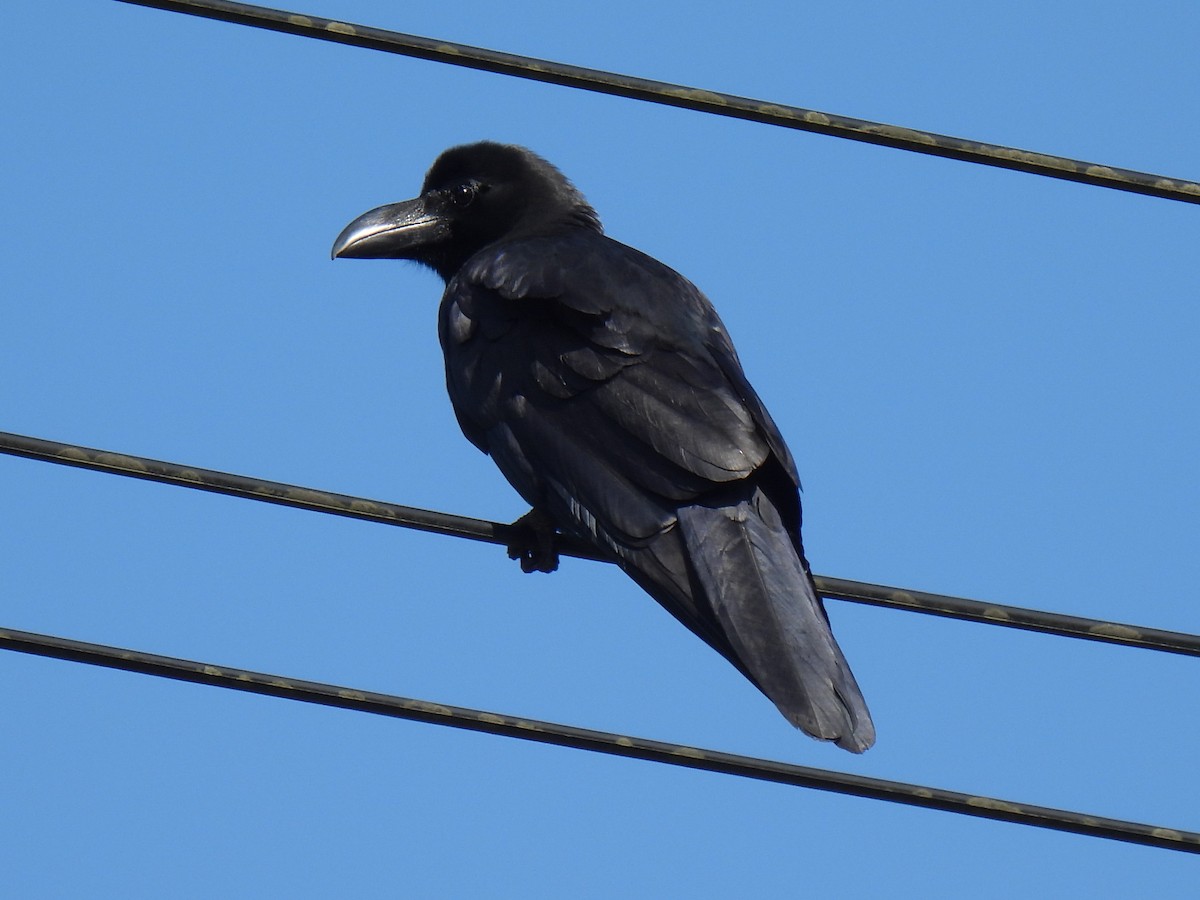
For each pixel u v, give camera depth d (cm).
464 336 1308
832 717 959
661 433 1146
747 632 1016
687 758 938
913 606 1013
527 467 1202
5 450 957
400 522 1034
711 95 998
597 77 992
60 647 928
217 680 935
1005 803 956
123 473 968
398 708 938
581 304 1242
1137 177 1024
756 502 1113
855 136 1011
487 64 984
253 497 990
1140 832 962
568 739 941
